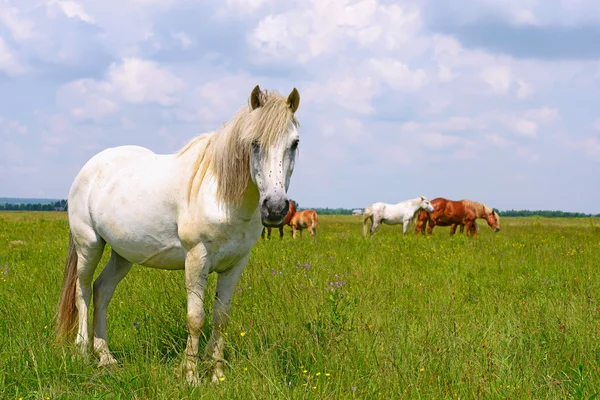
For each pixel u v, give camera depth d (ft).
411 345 13.01
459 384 10.68
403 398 10.11
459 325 15.15
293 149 12.03
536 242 45.80
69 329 15.12
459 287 22.40
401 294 20.76
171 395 10.66
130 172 14.53
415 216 74.59
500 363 12.06
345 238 51.72
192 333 12.67
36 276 23.70
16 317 15.80
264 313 15.24
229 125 12.46
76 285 15.46
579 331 14.03
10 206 575.38
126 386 11.14
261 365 11.56
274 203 11.14
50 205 586.45
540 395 10.56
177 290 18.43
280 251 33.73
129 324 16.65
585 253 34.12
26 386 11.28
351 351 12.13
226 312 13.37
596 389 10.60
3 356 12.53
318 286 19.69
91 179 15.43
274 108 11.64
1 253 33.17
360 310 15.96
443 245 41.98
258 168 11.57
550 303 17.51
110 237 14.49
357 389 10.60
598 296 19.43
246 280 20.45
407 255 33.19
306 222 60.54
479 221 156.56
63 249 35.53
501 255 33.37
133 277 22.18
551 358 12.31
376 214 72.84
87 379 12.12
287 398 10.08
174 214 13.15
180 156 13.69
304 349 12.46
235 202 12.21
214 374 12.46
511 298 19.53
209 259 12.73
